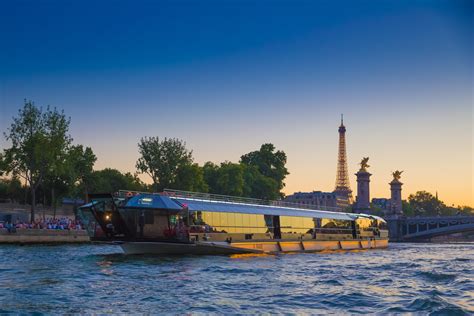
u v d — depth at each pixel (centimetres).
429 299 2712
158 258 5128
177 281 3459
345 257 6406
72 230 8700
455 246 14250
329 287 3316
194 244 5444
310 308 2561
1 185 13175
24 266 4256
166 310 2455
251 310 2488
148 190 15838
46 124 9400
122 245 5538
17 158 9212
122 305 2558
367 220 9306
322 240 7644
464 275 4209
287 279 3712
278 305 2631
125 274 3788
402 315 2386
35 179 10188
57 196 11388
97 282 3341
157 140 12744
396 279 3828
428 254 7956
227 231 5984
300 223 7338
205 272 4028
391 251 8688
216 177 16538
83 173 12619
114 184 15188
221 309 2502
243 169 17762
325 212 8206
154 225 5372
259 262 5094
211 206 5884
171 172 12706
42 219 10575
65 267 4219
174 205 5441
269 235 6675
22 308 2441
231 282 3472
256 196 18575
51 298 2712
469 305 2648
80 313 2359
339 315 2391
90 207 5325
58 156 9519
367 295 2950
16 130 9206
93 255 5497
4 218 10094
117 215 5256
